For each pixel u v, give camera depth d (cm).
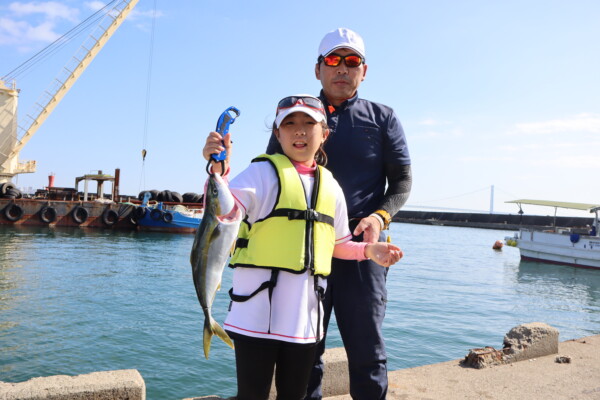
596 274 2573
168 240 3203
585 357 438
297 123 230
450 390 357
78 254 2336
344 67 273
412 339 1025
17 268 1850
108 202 3625
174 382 725
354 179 275
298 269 213
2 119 3744
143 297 1404
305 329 214
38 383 267
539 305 1608
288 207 217
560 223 7044
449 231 7831
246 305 213
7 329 1002
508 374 392
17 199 3366
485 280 2192
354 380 262
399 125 290
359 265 262
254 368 212
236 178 222
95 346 903
